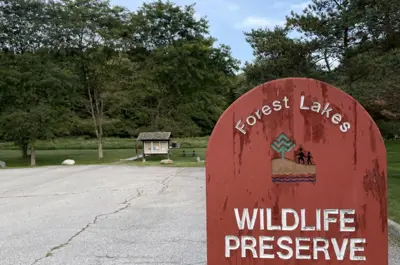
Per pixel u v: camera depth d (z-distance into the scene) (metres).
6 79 21.28
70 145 34.84
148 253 4.55
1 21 21.91
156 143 21.98
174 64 23.97
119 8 24.30
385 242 1.87
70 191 10.18
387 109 11.73
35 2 22.11
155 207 7.62
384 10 10.19
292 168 1.94
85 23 23.03
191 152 28.28
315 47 12.86
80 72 24.20
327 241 1.90
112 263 4.23
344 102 1.92
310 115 1.94
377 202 1.88
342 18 11.84
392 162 15.27
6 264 4.26
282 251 1.93
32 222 6.38
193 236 5.28
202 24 25.58
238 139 1.98
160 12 24.77
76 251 4.69
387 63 10.05
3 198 9.15
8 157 26.86
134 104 29.02
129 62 24.66
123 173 14.80
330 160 1.92
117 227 5.90
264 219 1.95
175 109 28.81
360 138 1.90
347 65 12.02
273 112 1.96
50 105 22.20
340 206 1.90
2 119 21.00
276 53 13.49
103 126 26.19
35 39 22.30
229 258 1.97
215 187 2.00
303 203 1.93
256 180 1.96
